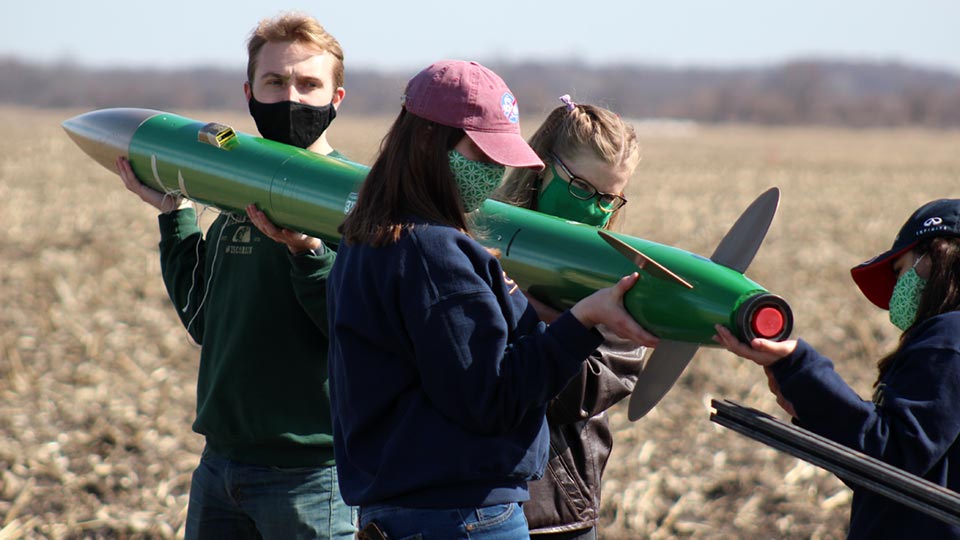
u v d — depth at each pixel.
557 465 13.05
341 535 14.26
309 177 13.94
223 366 14.17
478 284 10.37
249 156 14.55
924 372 11.59
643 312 11.39
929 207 12.38
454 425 10.57
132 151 15.75
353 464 10.93
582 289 12.42
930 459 11.38
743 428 11.26
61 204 78.12
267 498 14.05
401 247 10.46
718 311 11.07
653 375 11.71
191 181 15.08
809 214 88.06
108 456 27.20
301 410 14.02
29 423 29.31
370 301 10.59
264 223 14.02
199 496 14.60
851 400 11.17
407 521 10.69
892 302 12.70
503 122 10.73
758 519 24.39
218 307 14.44
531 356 10.48
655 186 117.06
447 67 10.77
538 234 12.79
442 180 10.63
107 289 47.06
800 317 45.56
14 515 23.44
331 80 15.16
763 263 59.34
